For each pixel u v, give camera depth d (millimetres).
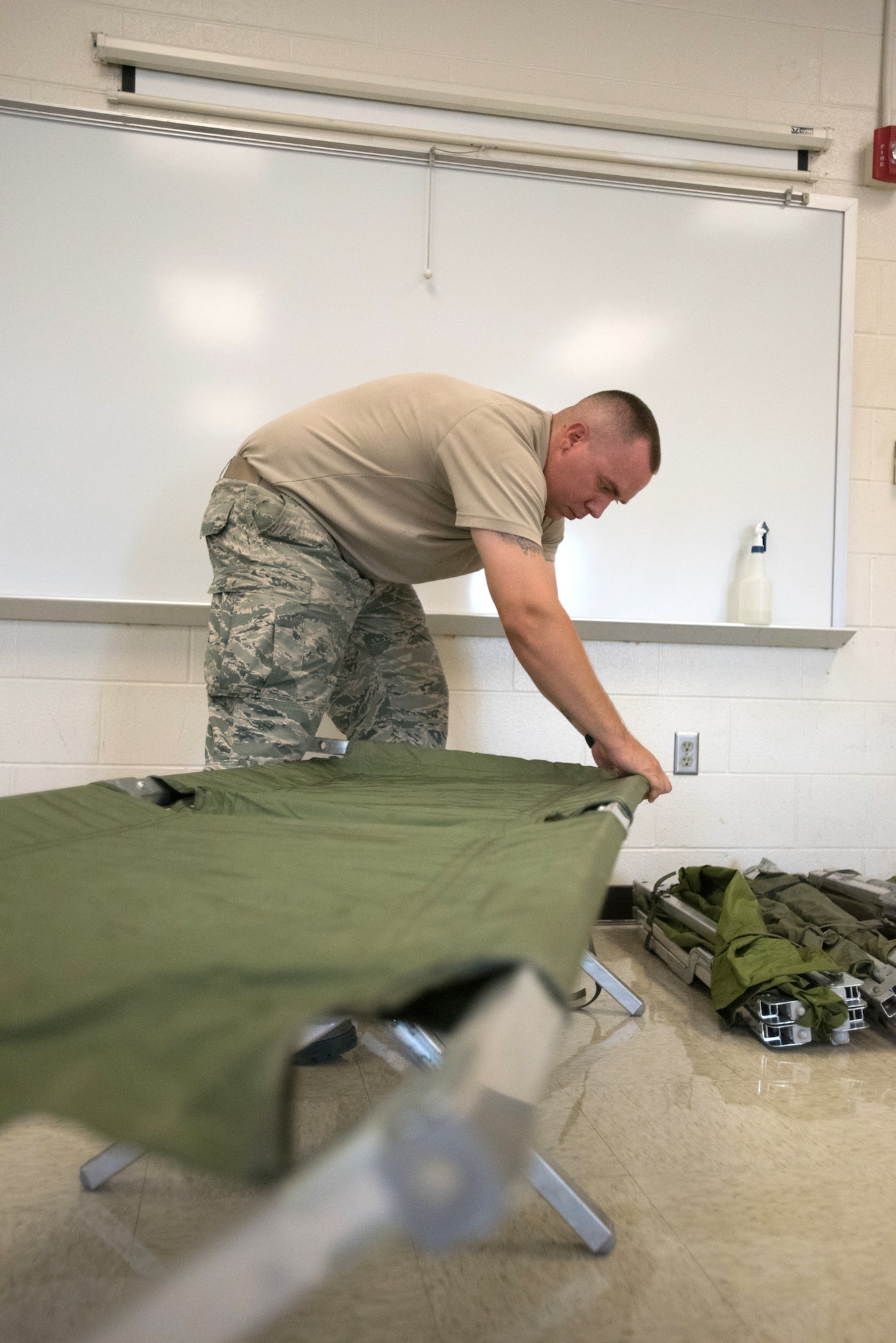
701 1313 866
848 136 2680
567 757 2543
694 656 2621
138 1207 1038
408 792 1192
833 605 2629
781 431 2598
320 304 2389
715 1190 1109
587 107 2480
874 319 2701
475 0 2500
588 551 2539
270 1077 291
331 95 2398
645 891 2475
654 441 1502
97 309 2307
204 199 2340
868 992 1679
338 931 478
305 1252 246
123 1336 234
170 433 2342
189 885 607
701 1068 1514
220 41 2385
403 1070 1459
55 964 431
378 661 1891
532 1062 317
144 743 2373
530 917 451
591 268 2504
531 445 1445
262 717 1486
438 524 1562
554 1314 860
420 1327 840
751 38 2639
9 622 2332
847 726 2678
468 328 2449
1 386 2275
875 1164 1188
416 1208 256
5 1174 1114
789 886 2236
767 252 2586
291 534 1510
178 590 2350
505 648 2527
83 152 2291
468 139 2438
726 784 2631
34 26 2311
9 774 2332
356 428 1526
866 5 2680
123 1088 310
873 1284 920
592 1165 1167
